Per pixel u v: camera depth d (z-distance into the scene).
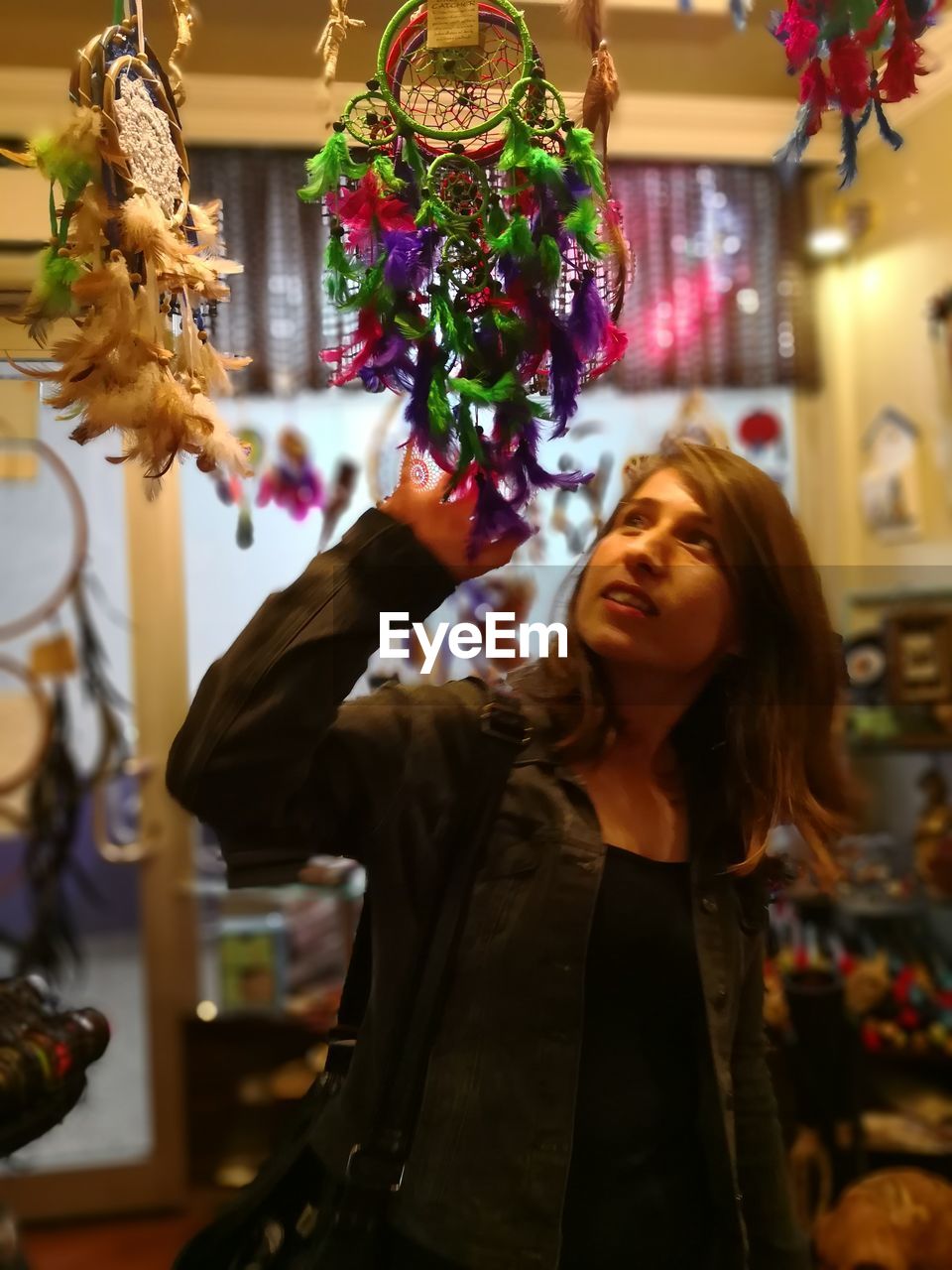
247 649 0.71
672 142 1.91
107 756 2.28
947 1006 1.85
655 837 0.84
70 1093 0.99
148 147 0.85
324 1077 0.86
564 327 0.80
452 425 0.76
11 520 2.22
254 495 1.74
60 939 2.33
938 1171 1.70
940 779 1.97
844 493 2.22
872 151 1.79
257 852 0.73
